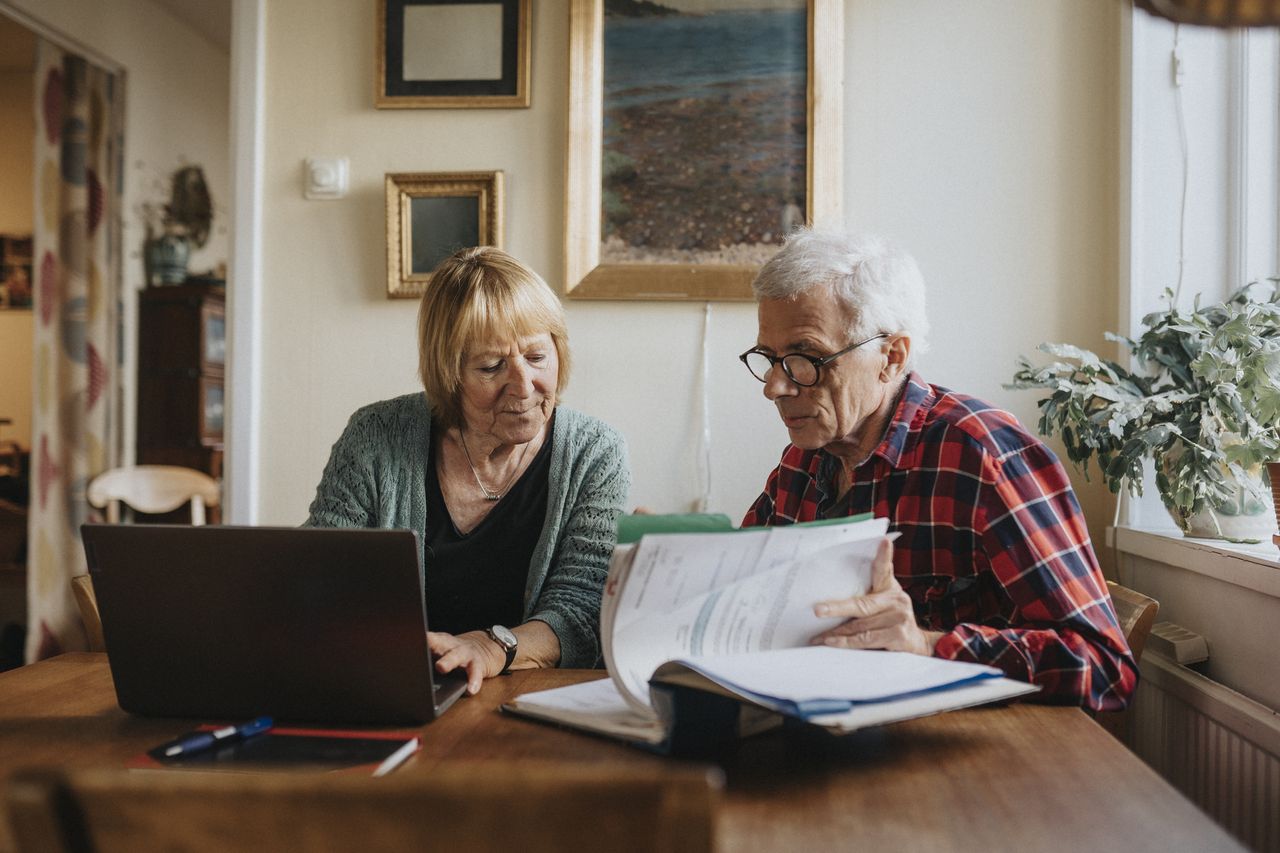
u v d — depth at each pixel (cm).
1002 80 219
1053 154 218
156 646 102
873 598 103
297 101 233
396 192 228
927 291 220
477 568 162
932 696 89
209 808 50
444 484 164
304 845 50
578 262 224
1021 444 130
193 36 500
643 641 95
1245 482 161
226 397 232
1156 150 202
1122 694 113
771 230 223
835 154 220
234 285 232
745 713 96
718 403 225
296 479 232
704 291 222
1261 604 139
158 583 100
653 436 226
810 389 128
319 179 230
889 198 221
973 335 219
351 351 232
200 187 509
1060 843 72
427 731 100
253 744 94
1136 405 162
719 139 224
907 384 139
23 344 543
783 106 223
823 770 88
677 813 48
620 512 162
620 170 225
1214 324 171
